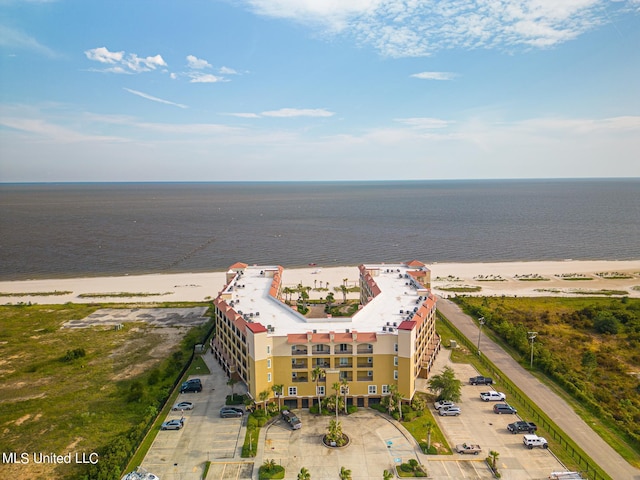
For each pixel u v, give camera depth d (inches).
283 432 2915.8
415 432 2908.5
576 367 3954.2
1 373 3850.9
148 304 5959.6
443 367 3929.6
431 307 3927.2
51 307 5792.3
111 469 2492.6
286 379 3171.8
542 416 3132.4
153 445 2780.5
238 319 3459.6
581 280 7224.4
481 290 6673.2
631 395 3484.3
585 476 2472.9
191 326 5083.7
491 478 2471.7
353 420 3051.2
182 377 3737.7
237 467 2564.0
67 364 4030.5
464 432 2928.2
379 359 3174.2
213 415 3129.9
